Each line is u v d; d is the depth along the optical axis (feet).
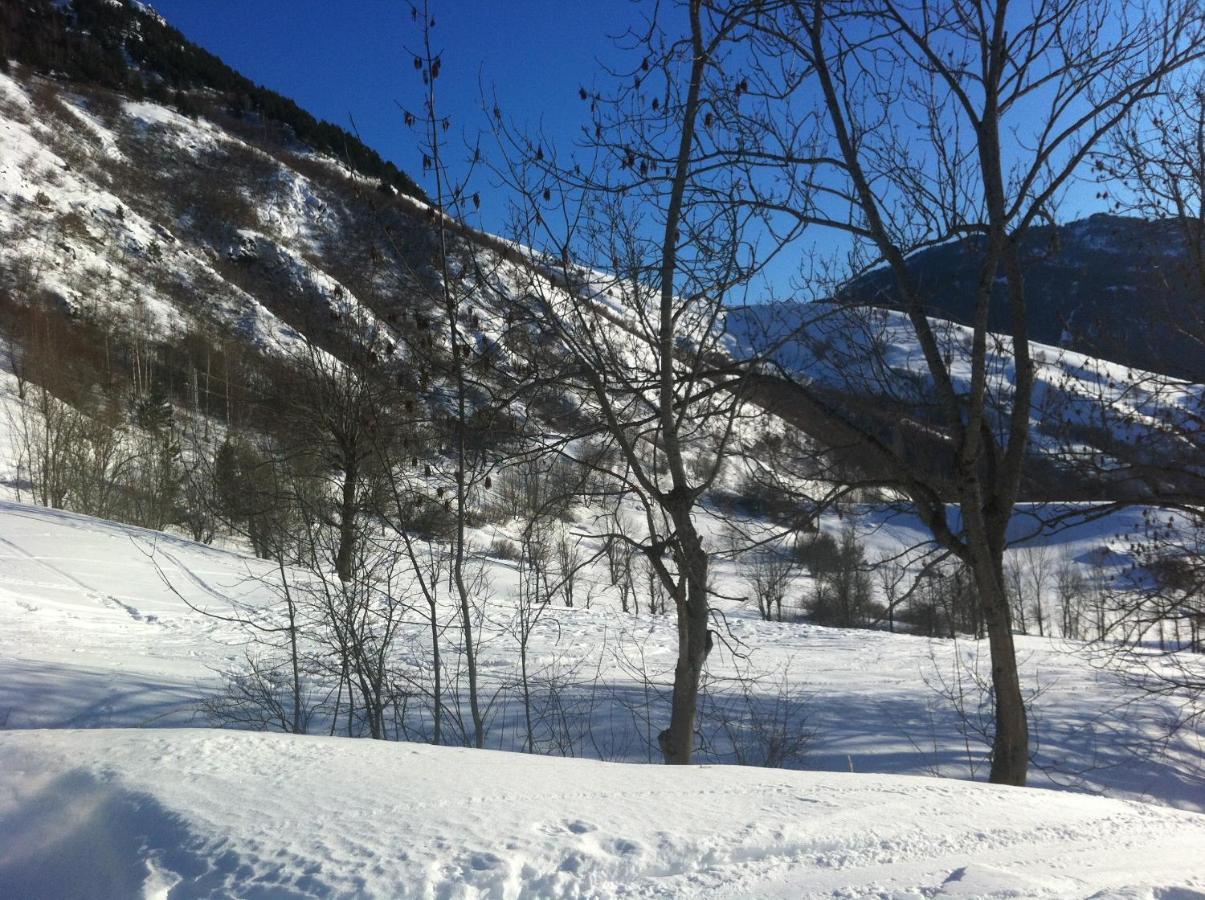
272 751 9.39
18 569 53.16
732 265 17.49
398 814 7.41
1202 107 24.91
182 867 6.35
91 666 29.37
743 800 8.63
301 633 25.41
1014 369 20.45
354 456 20.85
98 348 142.92
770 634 54.70
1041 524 24.40
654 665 39.11
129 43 329.11
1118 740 28.66
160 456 82.02
